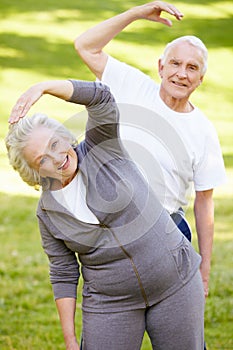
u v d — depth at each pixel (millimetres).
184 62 3291
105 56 3424
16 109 2764
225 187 9750
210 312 5516
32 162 2887
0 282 6258
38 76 15539
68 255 3121
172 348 3072
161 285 2984
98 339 3018
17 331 5215
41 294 6000
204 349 3305
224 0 21141
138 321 3025
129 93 3383
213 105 14609
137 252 2936
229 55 17438
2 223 8203
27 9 19500
